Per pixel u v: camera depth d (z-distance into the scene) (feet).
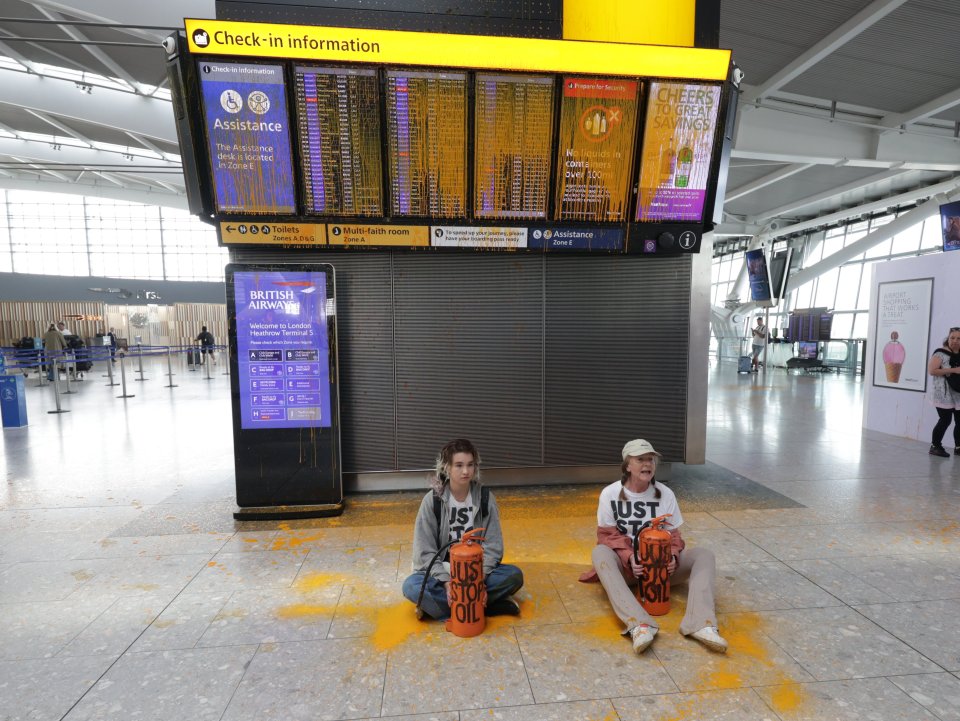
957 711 6.98
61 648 8.58
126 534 13.50
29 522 14.30
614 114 14.58
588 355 17.16
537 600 10.05
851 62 30.09
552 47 13.83
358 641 8.73
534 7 14.94
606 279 16.98
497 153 14.66
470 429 17.03
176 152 69.21
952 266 22.35
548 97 14.20
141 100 48.39
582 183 15.21
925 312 23.75
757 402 36.55
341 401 16.62
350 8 14.32
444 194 14.94
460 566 8.57
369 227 15.07
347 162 14.26
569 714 6.98
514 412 17.11
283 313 14.42
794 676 7.70
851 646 8.45
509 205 15.23
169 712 7.08
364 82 13.51
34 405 34.63
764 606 9.71
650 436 17.52
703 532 13.34
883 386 26.04
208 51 12.76
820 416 30.76
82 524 14.16
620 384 17.31
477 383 16.92
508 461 17.24
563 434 17.31
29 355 56.80
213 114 13.34
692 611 8.68
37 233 108.58
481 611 8.85
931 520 14.11
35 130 66.69
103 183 90.48
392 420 16.81
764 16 25.73
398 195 14.79
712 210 15.96
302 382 14.57
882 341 25.99
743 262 92.17
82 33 35.50
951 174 52.49
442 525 9.45
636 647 8.09
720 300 100.89
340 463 14.85
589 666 7.98
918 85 32.35
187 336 109.91
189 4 26.09
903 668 7.88
